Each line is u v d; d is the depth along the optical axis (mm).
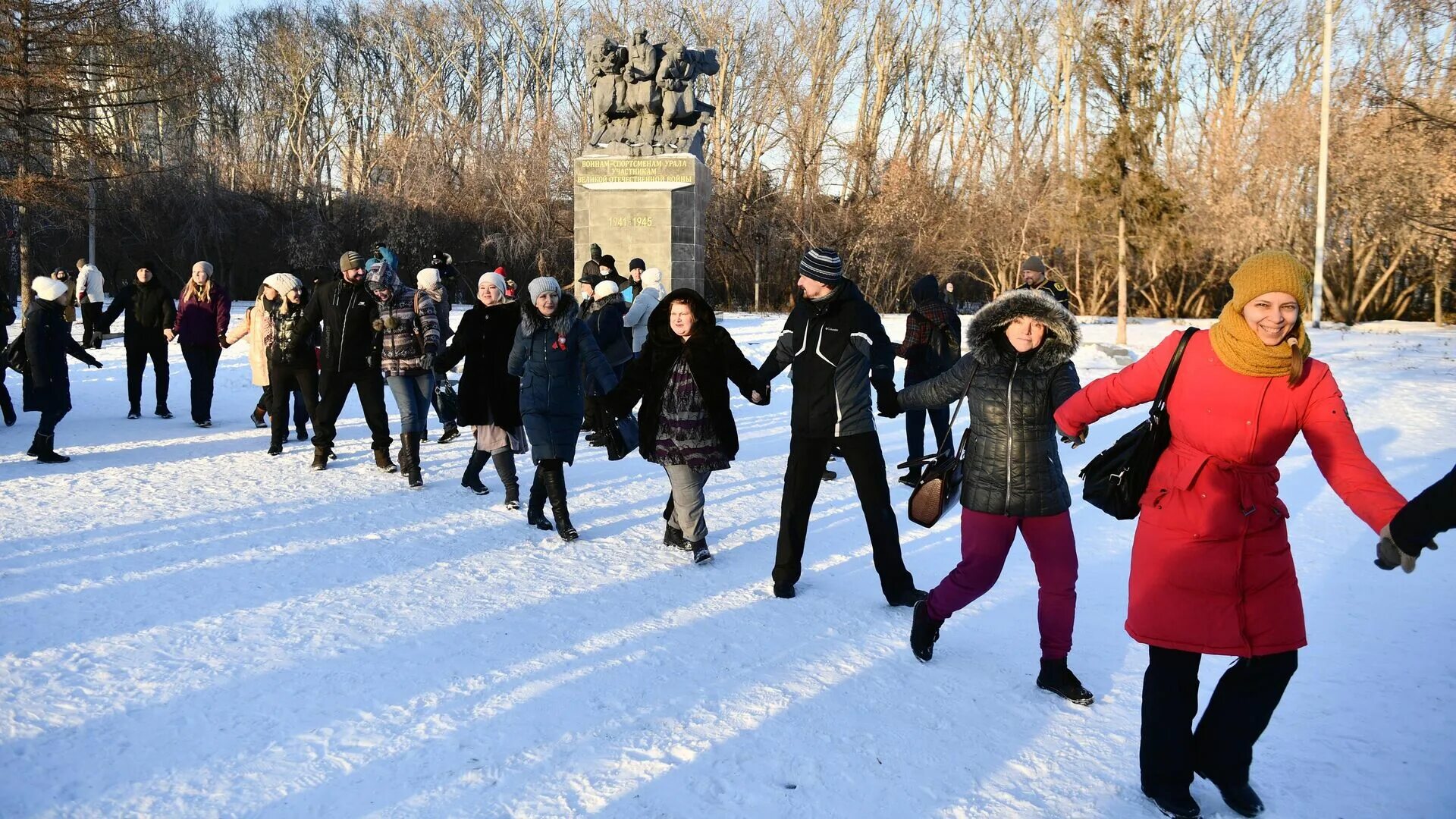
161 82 29375
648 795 3184
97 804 3059
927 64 48156
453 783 3229
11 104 25750
